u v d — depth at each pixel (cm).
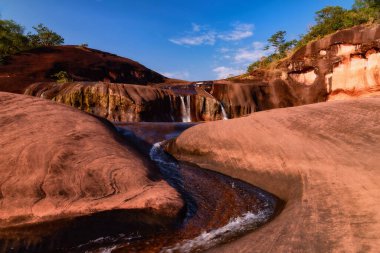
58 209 589
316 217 550
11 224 557
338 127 991
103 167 696
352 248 423
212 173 1005
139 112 2253
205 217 670
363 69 2756
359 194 598
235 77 3875
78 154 711
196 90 2925
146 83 4231
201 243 549
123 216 605
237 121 1306
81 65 3622
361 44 2742
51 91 2280
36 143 701
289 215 589
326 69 3000
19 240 527
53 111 895
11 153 663
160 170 966
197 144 1200
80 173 664
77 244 530
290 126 1102
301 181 764
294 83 3234
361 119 1009
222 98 2855
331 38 2975
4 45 3862
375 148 793
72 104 2178
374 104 1134
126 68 4128
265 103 3066
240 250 481
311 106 1287
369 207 534
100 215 600
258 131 1138
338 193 633
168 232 589
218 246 523
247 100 2927
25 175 630
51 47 4003
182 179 938
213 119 2658
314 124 1061
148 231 582
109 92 2256
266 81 3406
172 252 518
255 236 526
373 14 2997
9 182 612
